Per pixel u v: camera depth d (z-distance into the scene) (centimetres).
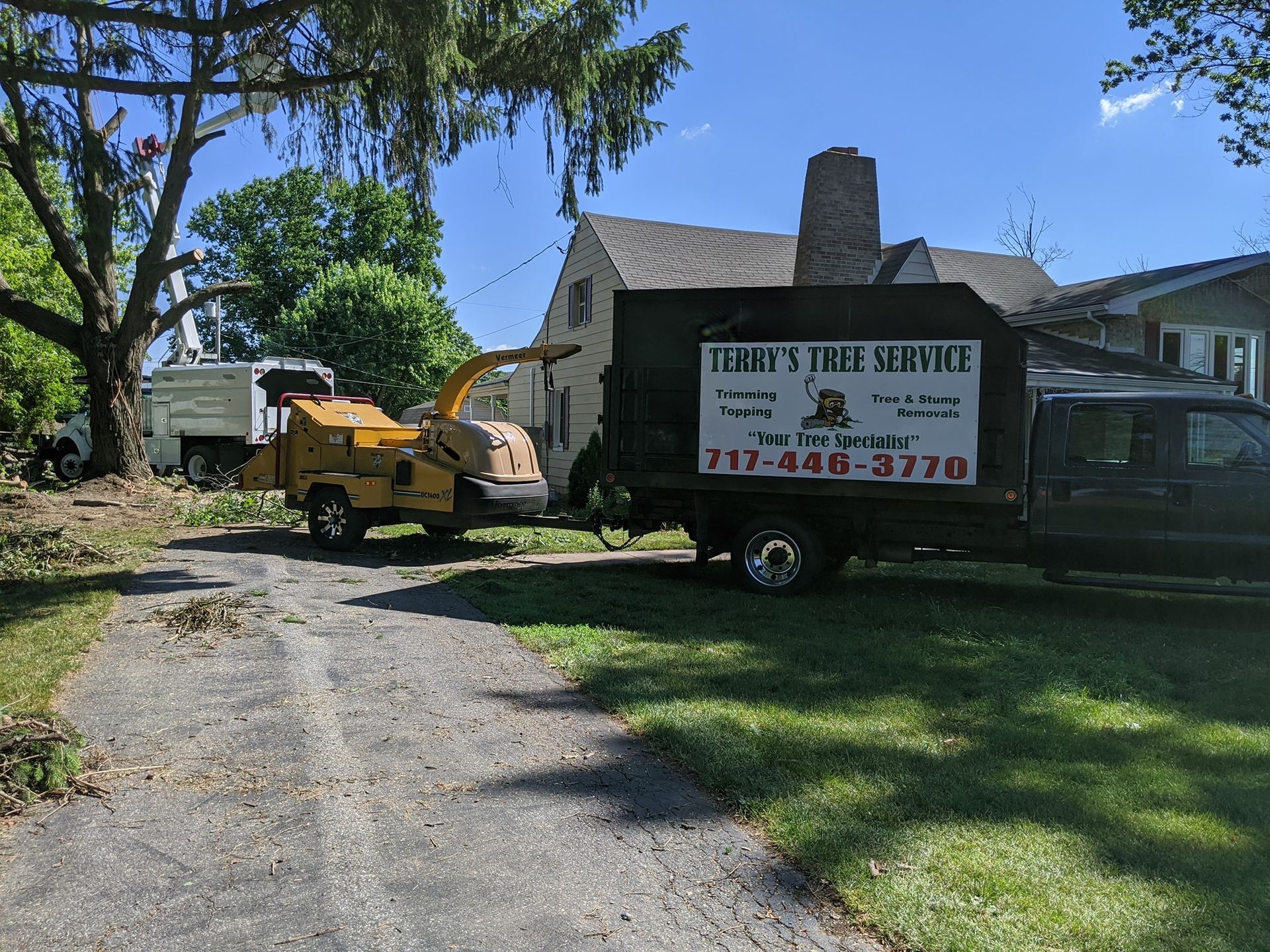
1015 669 562
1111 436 725
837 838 328
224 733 438
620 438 861
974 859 312
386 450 1035
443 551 1069
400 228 4966
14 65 741
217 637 615
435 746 427
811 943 269
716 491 839
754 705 483
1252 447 689
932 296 755
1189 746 429
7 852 321
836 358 786
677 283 1655
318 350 4131
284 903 288
